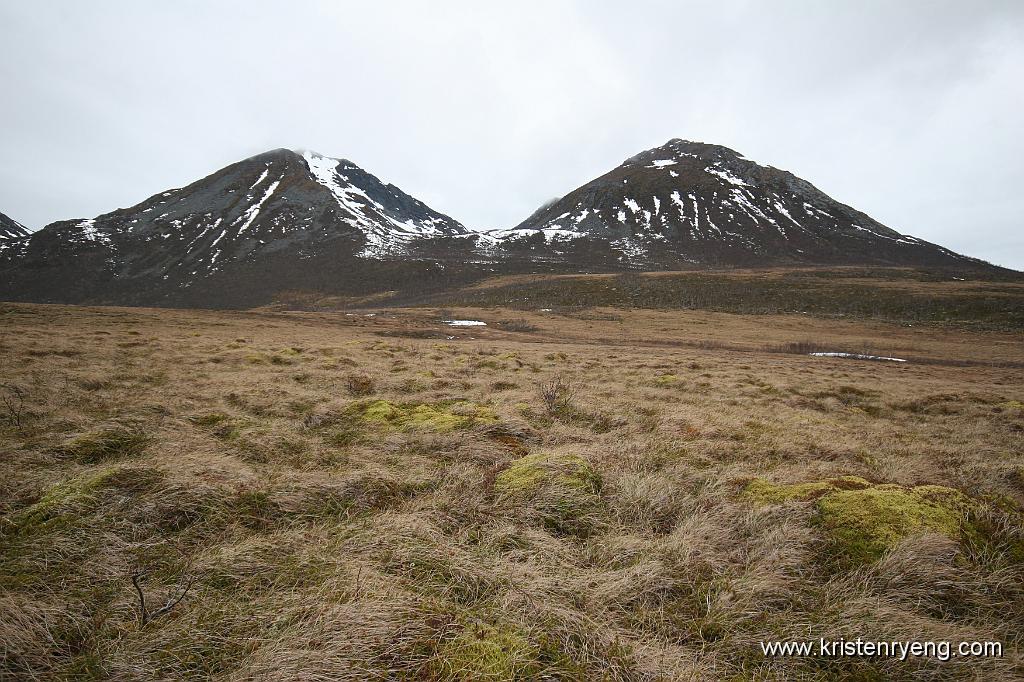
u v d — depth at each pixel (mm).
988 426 15375
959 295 108875
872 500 5668
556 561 5141
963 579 4652
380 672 3326
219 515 5680
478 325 84625
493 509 6266
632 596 4523
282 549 5047
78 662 3424
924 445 11633
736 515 6027
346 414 11703
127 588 4281
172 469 6598
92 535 5043
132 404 11102
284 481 6609
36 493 5957
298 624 3779
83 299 181750
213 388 13875
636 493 6793
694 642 4023
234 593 4332
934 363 54438
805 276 149500
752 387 20391
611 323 90812
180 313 64000
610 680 3439
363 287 172250
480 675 3312
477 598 4449
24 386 11820
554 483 6680
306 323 65250
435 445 9375
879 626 4055
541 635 3805
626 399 15680
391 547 5137
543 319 95000
